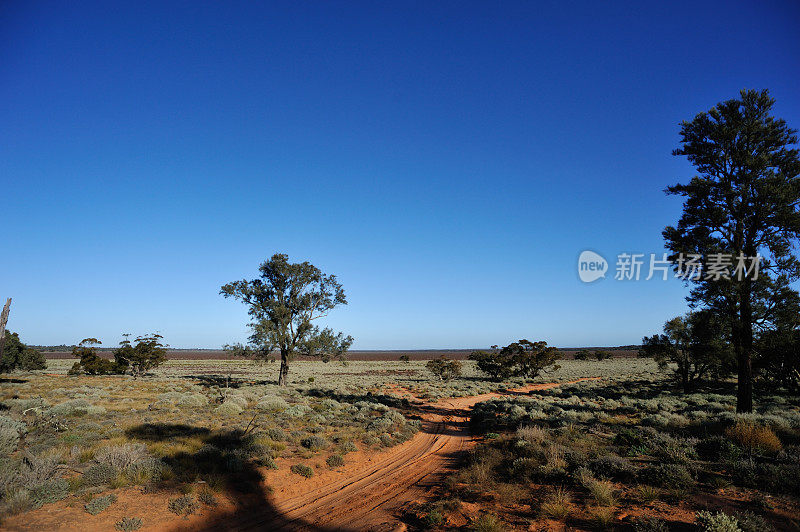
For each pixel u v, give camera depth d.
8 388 30.17
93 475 10.25
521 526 8.80
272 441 16.31
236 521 9.86
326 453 16.00
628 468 11.60
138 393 31.09
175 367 95.69
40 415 16.30
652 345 42.06
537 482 11.87
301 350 44.50
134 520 8.55
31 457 10.16
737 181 23.02
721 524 7.57
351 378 69.50
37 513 8.41
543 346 64.69
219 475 11.71
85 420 18.38
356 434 19.80
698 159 24.89
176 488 10.49
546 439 16.16
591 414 25.84
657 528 7.81
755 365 32.06
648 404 29.33
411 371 92.56
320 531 9.49
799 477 9.91
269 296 44.31
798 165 21.86
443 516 9.81
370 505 11.34
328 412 26.30
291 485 12.55
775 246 21.88
